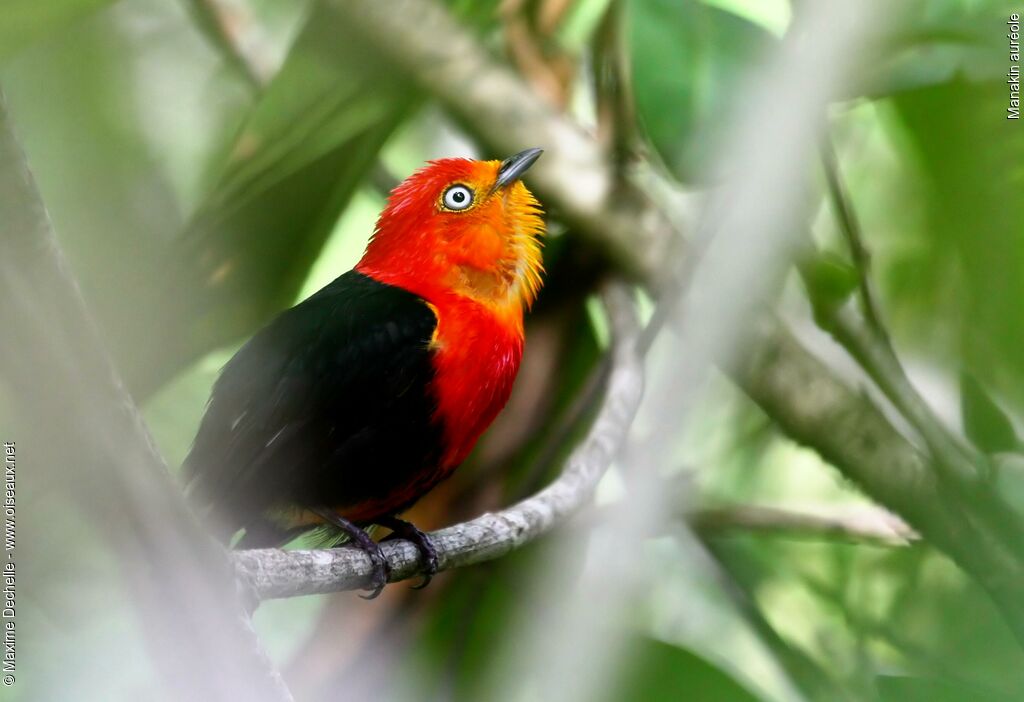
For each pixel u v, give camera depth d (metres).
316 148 8.60
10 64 9.83
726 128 7.59
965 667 6.97
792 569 9.92
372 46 8.74
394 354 8.37
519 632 8.77
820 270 7.98
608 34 9.35
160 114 11.02
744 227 6.84
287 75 8.69
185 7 11.00
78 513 4.91
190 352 8.69
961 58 7.36
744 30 7.89
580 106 11.13
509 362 8.80
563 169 9.27
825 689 8.82
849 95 7.34
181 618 5.19
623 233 9.23
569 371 10.27
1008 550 7.25
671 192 10.22
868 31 6.82
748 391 8.15
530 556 8.61
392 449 8.42
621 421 8.57
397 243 9.05
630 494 6.70
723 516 9.64
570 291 10.05
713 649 10.17
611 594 6.44
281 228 8.75
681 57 7.80
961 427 7.90
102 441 4.64
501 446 10.11
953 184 7.04
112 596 7.02
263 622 11.41
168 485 4.95
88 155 9.91
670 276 8.99
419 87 8.94
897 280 8.75
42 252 4.06
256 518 8.55
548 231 10.14
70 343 4.33
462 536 8.03
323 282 11.82
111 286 8.62
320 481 8.37
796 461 10.59
